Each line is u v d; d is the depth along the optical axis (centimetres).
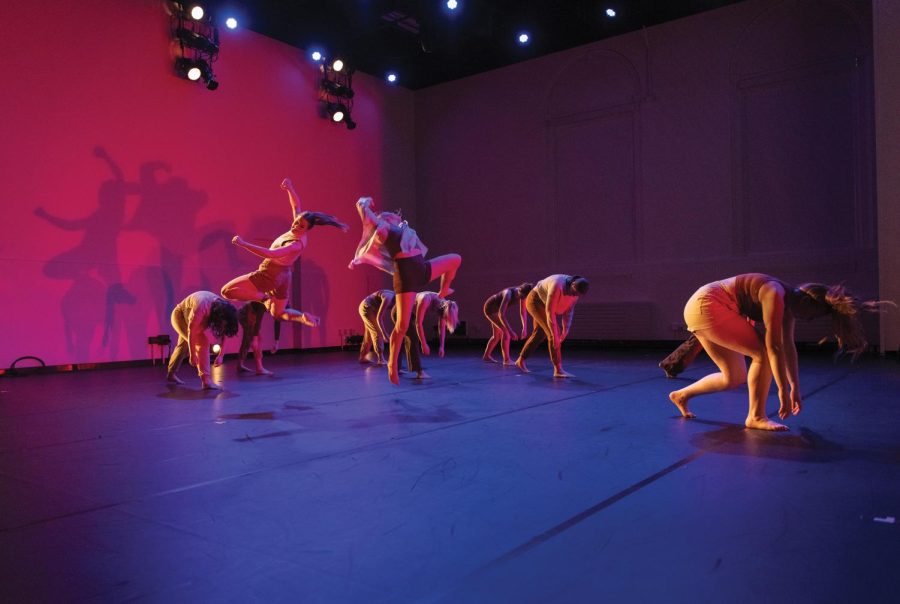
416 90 1631
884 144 953
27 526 250
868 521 236
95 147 1038
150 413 539
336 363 1039
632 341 1295
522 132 1465
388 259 648
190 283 1152
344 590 186
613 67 1341
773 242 1167
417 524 244
